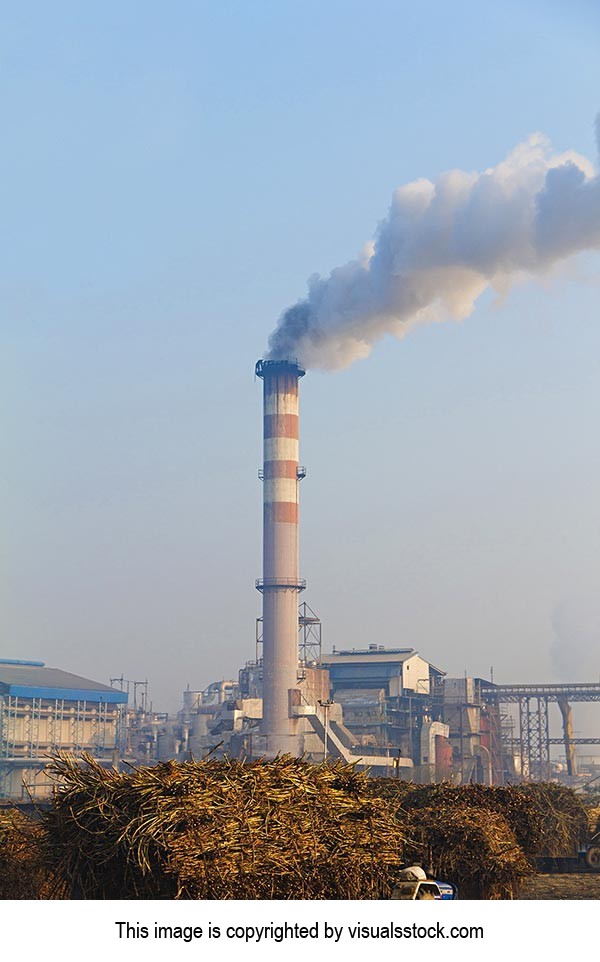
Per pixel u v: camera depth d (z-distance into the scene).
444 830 51.31
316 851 37.06
